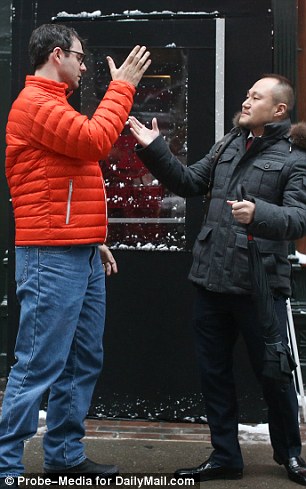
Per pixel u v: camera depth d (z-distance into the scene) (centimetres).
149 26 470
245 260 369
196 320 394
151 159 383
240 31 465
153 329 482
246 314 376
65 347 356
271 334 355
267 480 389
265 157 371
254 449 438
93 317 378
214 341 390
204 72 469
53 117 339
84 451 425
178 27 468
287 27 505
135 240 481
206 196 404
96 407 489
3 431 351
